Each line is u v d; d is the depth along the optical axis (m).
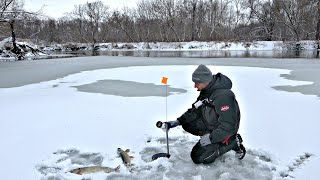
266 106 6.30
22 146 4.21
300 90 8.20
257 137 4.40
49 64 17.41
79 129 4.90
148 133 4.62
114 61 18.81
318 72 12.15
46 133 4.73
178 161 3.66
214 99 3.31
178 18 51.44
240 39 42.28
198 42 42.22
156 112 5.89
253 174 3.30
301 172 3.36
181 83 9.56
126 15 56.56
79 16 60.00
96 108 6.31
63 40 61.84
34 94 8.15
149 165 3.58
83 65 16.36
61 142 4.34
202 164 3.54
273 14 41.31
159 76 11.30
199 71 3.34
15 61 20.53
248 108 6.16
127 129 4.84
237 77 10.86
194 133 3.84
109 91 8.36
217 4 52.84
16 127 5.06
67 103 6.86
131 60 19.56
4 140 4.45
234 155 3.73
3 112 6.10
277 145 4.10
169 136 4.45
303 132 4.59
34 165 3.64
